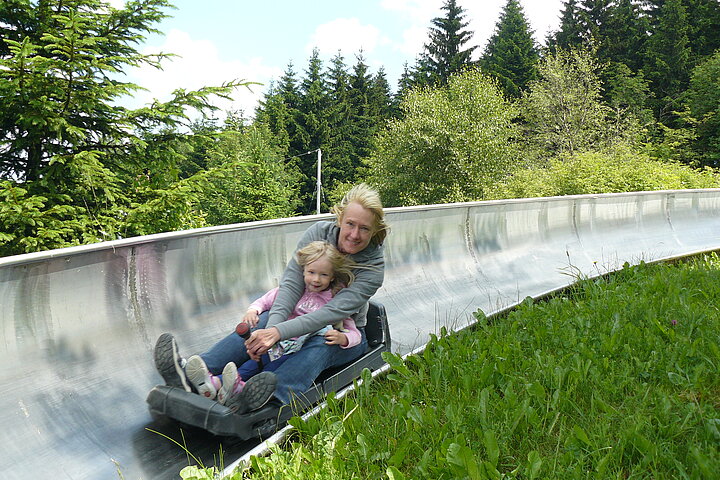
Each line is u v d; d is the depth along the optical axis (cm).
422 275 577
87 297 298
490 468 211
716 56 3528
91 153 789
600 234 884
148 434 270
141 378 308
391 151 2845
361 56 5594
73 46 762
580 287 586
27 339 264
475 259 656
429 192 2694
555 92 3291
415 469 223
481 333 400
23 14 834
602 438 237
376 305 356
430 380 316
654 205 1009
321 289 308
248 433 253
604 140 3144
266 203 2819
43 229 736
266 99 5459
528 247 743
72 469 239
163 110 861
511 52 4775
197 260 380
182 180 900
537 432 251
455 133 2650
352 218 308
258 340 269
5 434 234
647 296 482
